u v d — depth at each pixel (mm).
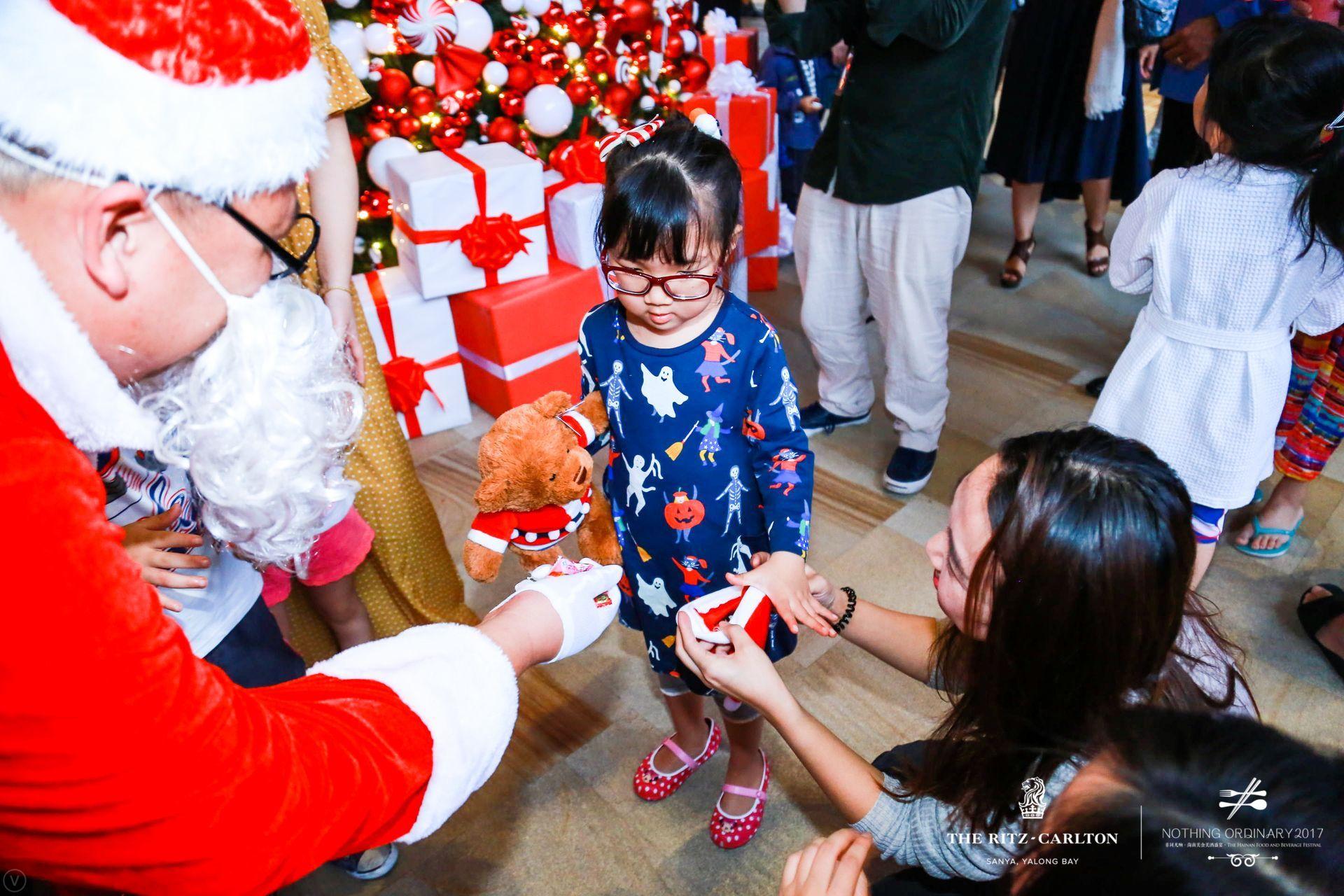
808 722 972
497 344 2375
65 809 475
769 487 1151
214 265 580
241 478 679
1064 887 523
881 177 1962
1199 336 1585
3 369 515
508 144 2529
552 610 776
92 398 543
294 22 574
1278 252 1452
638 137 1058
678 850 1502
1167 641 795
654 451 1184
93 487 501
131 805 473
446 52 2326
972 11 1714
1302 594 1931
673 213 975
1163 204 1564
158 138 500
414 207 2203
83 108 479
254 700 546
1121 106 2945
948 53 1828
